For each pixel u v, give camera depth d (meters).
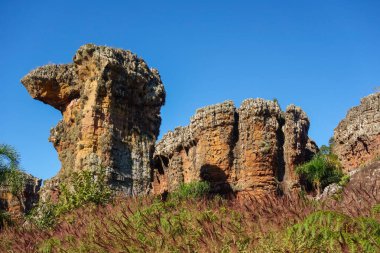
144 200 13.15
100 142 33.31
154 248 8.95
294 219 8.21
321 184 40.66
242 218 8.99
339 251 6.96
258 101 47.56
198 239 8.59
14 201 48.69
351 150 43.59
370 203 8.44
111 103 34.28
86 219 12.53
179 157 54.78
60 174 34.94
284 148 46.66
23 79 38.28
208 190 41.34
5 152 25.45
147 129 36.31
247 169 45.69
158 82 37.75
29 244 11.68
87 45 35.66
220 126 48.22
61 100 37.78
